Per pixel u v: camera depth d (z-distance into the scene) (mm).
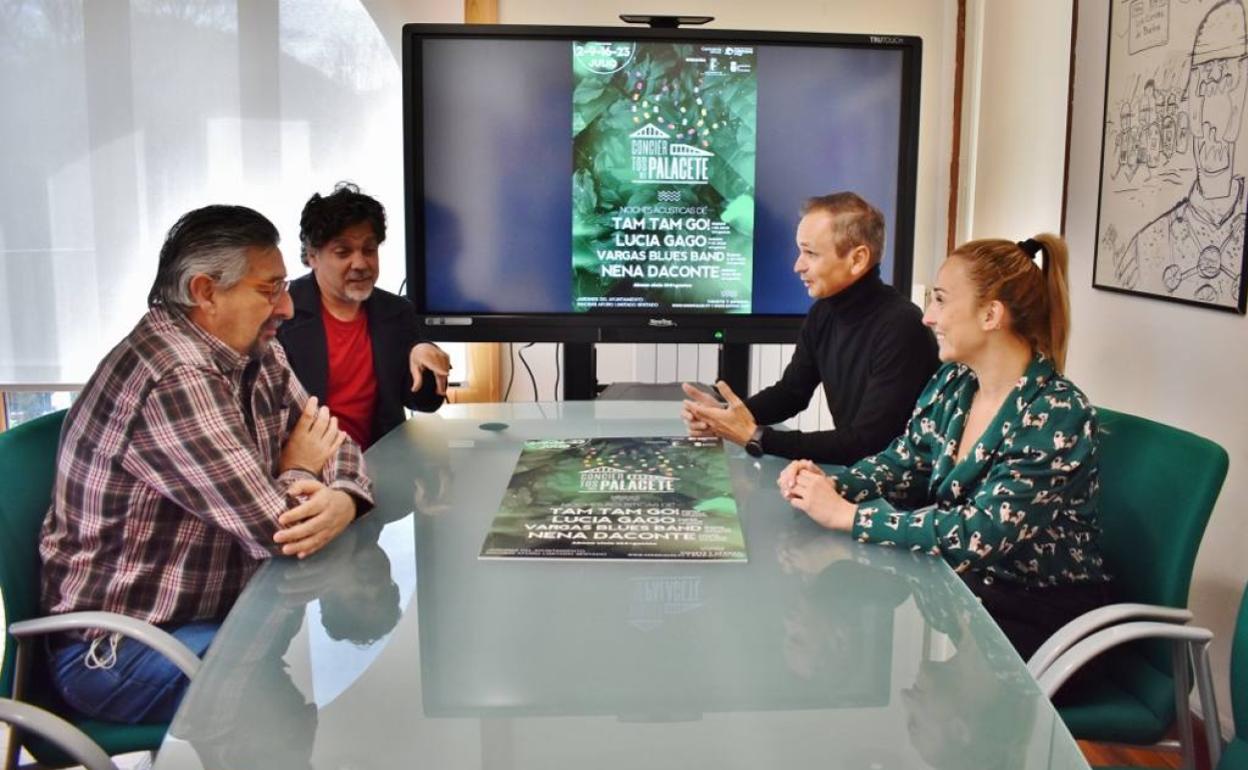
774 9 3645
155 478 1595
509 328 3154
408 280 3111
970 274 1742
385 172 3547
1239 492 2312
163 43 3418
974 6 3633
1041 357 1746
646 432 2264
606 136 3082
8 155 3426
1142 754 2479
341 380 2621
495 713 1067
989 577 1764
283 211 3529
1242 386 2285
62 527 1679
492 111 3055
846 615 1318
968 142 3701
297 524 1550
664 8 3627
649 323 3164
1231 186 2264
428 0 3482
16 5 3361
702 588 1396
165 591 1669
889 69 3100
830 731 1033
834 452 2098
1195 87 2385
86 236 3479
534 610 1325
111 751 1618
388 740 1016
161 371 1587
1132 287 2682
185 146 3469
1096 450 1705
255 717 1066
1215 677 2434
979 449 1711
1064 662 1460
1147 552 1774
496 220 3105
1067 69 3033
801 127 3111
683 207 3123
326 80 3484
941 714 1068
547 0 3594
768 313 3189
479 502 1765
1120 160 2727
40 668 1648
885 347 2242
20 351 3516
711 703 1089
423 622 1294
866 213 2287
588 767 963
